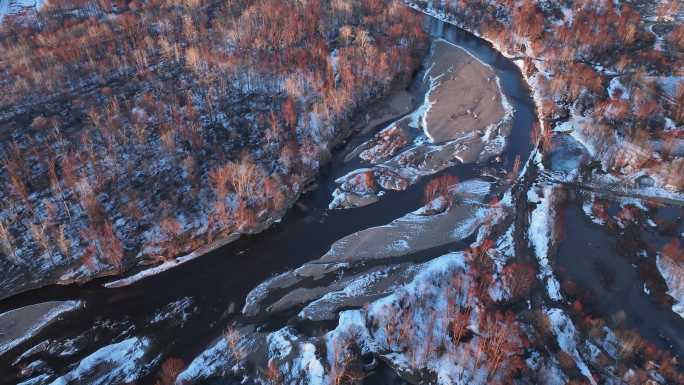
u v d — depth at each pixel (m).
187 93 129.75
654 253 96.50
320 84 139.50
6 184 100.56
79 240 94.62
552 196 109.62
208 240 99.75
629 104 134.50
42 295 88.31
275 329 83.69
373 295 88.56
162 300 88.81
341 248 99.44
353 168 121.56
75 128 116.00
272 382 75.12
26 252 91.75
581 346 79.62
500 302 86.44
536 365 75.69
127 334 83.00
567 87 144.38
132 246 96.31
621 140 123.69
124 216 99.88
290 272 94.56
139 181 106.56
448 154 124.31
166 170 109.50
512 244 98.69
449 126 135.75
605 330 81.25
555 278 91.25
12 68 132.00
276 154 118.19
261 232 103.12
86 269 91.62
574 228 102.75
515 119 137.50
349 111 136.00
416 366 77.19
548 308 85.88
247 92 134.62
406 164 121.38
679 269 90.94
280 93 136.00
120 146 112.75
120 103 124.75
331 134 128.75
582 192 112.12
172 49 146.50
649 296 88.69
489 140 129.00
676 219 104.62
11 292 87.88
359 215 107.44
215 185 108.00
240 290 91.06
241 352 79.75
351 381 74.94
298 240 101.62
